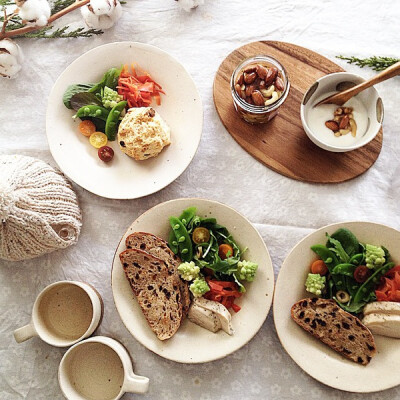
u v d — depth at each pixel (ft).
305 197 2.60
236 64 2.66
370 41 2.72
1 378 2.59
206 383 2.52
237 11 2.75
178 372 2.53
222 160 2.65
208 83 2.71
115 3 2.63
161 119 2.55
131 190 2.52
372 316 2.35
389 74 2.32
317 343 2.40
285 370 2.50
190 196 2.64
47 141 2.67
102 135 2.62
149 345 2.37
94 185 2.53
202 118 2.53
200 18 2.75
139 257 2.41
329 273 2.46
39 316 2.43
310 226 2.59
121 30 2.77
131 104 2.61
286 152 2.59
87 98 2.57
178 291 2.43
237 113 2.63
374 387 2.30
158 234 2.48
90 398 2.46
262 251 2.40
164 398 2.52
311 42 2.73
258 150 2.61
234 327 2.39
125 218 2.64
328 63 2.64
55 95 2.57
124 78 2.60
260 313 2.37
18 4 2.52
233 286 2.42
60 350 2.59
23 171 2.40
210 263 2.43
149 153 2.52
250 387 2.50
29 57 2.76
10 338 2.61
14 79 2.75
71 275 2.62
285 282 2.39
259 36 2.74
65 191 2.52
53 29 2.78
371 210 2.59
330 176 2.57
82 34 2.73
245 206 2.61
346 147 2.43
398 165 2.60
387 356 2.36
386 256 2.41
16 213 2.32
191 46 2.74
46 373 2.59
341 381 2.31
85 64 2.59
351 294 2.42
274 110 2.49
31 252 2.50
